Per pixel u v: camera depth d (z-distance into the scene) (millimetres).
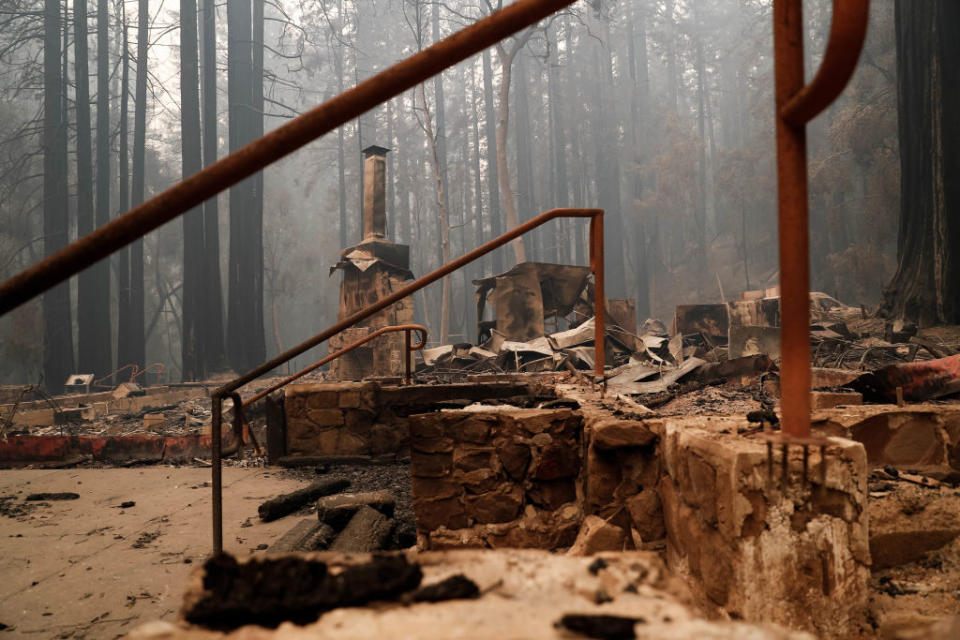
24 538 4766
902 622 2037
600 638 940
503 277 19109
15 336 30969
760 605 1919
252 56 35125
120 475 7332
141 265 33469
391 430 7395
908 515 2676
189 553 4363
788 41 1701
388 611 1071
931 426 3225
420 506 3510
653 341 16453
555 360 15703
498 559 1322
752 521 1944
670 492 2828
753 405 6375
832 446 1974
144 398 18062
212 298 30562
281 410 7508
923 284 18734
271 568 1188
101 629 3195
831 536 1952
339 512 4594
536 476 3467
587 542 2934
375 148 21766
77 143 31062
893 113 34125
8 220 34969
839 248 41844
